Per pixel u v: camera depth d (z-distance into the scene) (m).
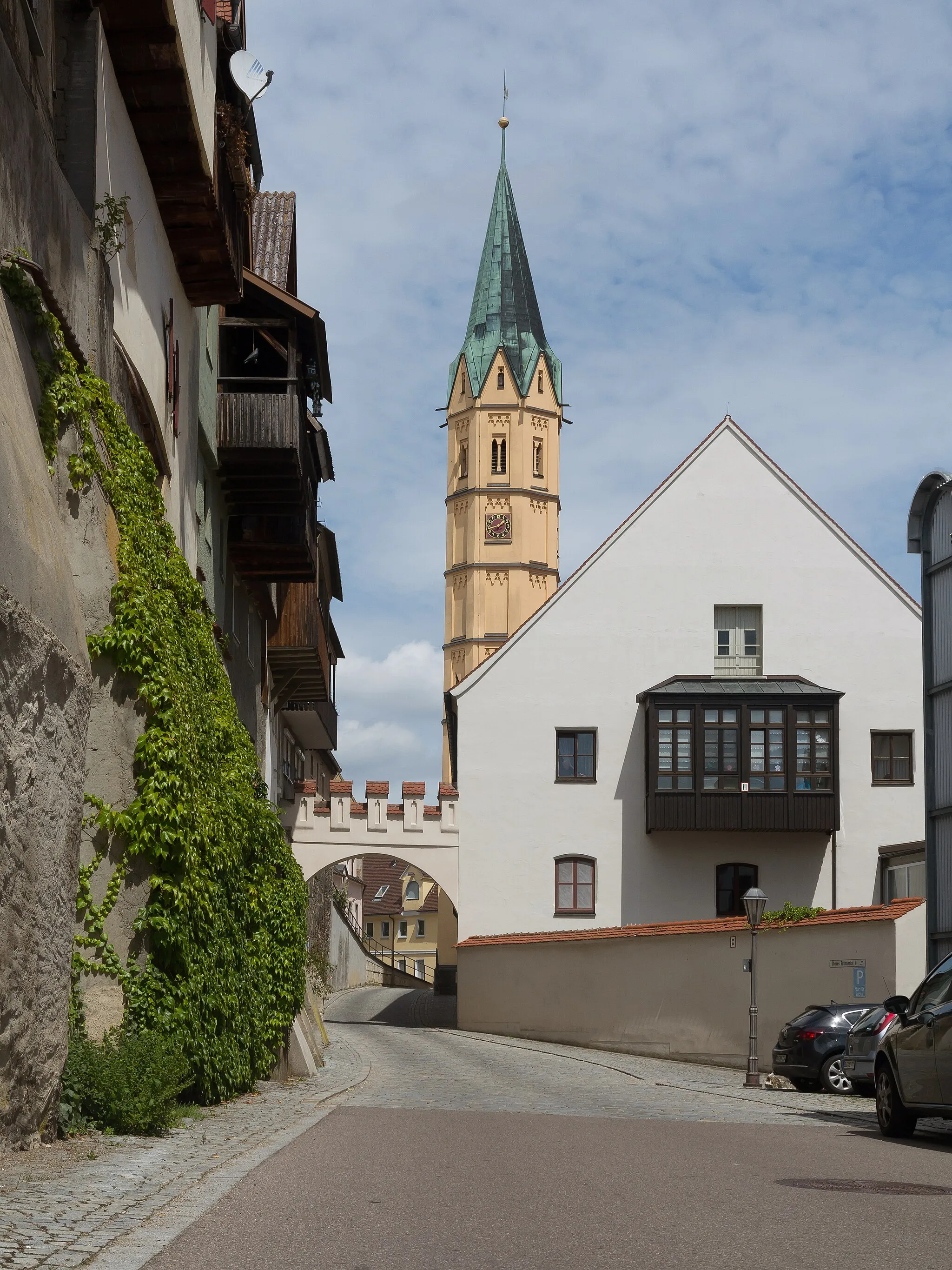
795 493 39.78
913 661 39.00
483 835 38.75
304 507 23.92
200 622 13.38
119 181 13.54
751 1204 7.36
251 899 15.11
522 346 95.25
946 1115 11.55
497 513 94.00
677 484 39.97
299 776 48.72
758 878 38.16
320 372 23.78
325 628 35.12
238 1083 13.56
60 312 10.52
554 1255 5.77
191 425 18.38
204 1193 7.21
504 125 98.19
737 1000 26.81
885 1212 7.18
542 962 34.09
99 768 10.97
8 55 9.24
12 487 8.38
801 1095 19.95
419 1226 6.42
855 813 38.34
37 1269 5.06
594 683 39.22
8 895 7.80
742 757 37.34
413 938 107.62
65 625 9.19
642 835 38.50
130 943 11.02
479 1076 21.77
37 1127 8.51
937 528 24.91
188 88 14.01
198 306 18.28
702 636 39.38
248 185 17.58
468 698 39.28
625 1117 14.41
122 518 11.72
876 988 23.83
